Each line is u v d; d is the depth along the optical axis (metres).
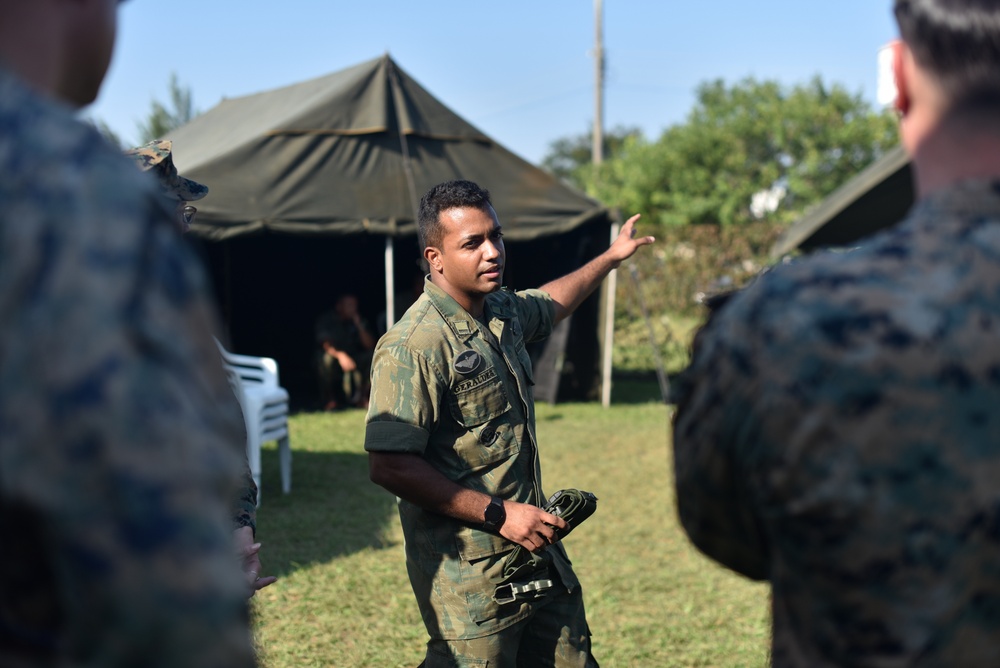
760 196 24.23
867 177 8.66
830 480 0.97
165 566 0.68
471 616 2.40
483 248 2.45
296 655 3.90
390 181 9.58
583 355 10.98
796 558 1.02
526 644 2.56
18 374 0.69
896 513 0.96
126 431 0.68
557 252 10.86
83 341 0.69
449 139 9.93
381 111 9.67
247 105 12.98
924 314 0.97
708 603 4.53
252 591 1.96
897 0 1.07
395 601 4.51
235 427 0.87
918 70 1.05
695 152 24.36
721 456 1.07
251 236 8.97
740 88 24.98
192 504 0.71
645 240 3.01
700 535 1.16
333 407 10.45
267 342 12.82
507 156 10.15
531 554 2.41
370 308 13.05
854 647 0.99
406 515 2.50
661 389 11.78
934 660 0.98
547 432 8.88
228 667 0.71
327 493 6.62
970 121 1.02
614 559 5.18
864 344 0.97
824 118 23.53
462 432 2.42
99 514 0.68
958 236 1.01
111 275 0.71
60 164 0.74
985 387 0.97
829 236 9.91
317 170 9.38
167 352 0.73
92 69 0.90
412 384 2.34
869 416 0.96
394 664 3.85
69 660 0.72
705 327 1.12
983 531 0.97
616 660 3.90
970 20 0.99
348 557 5.17
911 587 0.97
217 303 12.04
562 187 10.11
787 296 1.02
